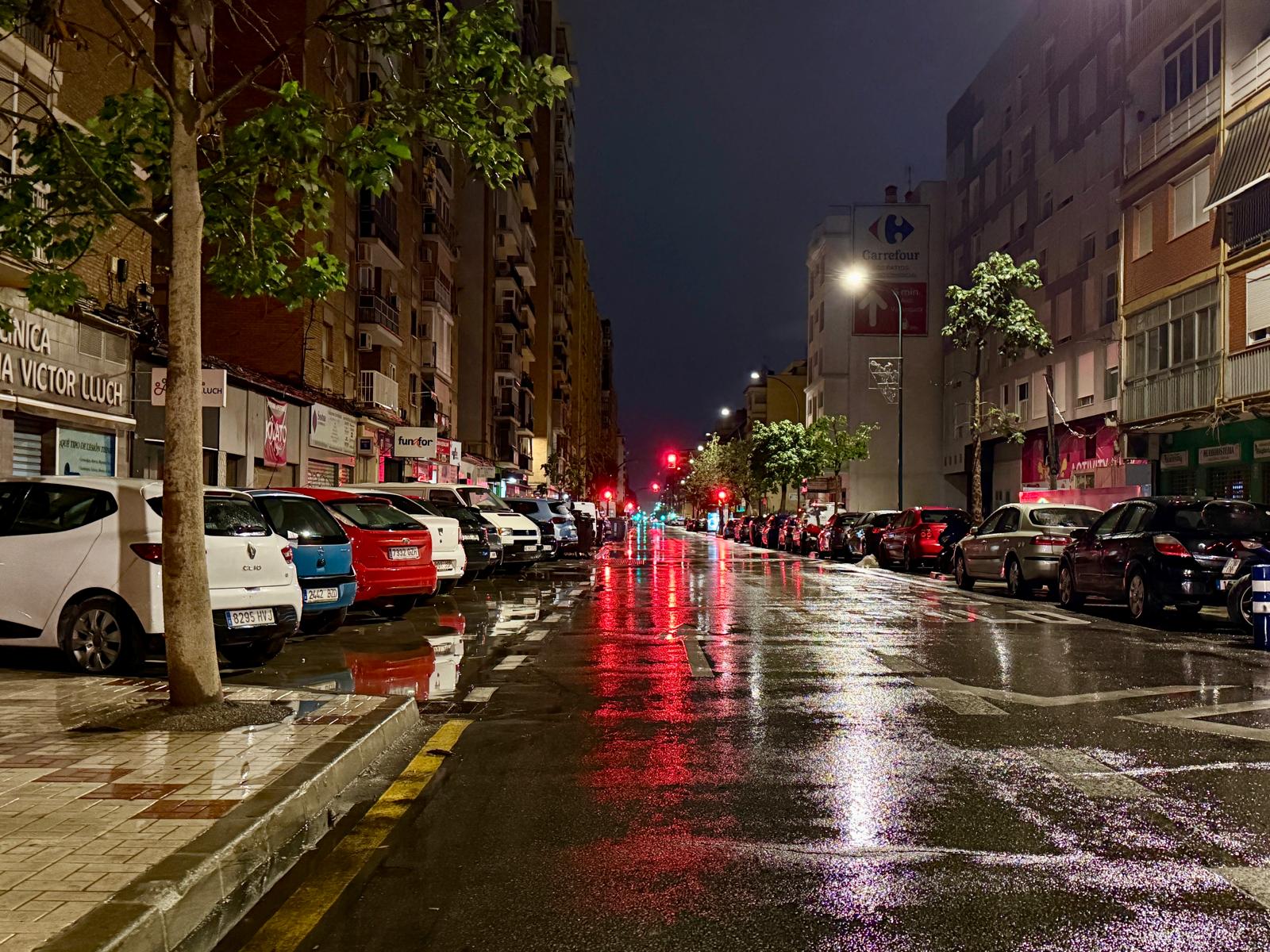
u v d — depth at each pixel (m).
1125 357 33.19
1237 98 26.95
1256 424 26.83
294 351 31.30
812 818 5.14
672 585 21.95
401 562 14.20
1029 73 47.25
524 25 59.94
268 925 3.83
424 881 4.29
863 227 63.72
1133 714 7.77
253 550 9.62
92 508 9.30
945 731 7.21
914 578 25.39
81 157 7.19
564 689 8.91
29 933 3.35
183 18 7.02
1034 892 4.12
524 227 65.19
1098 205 39.44
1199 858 4.53
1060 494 30.72
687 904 4.00
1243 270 26.70
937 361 63.22
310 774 5.43
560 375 84.81
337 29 7.50
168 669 7.23
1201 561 13.59
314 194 8.07
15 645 9.19
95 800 4.94
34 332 17.72
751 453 77.19
